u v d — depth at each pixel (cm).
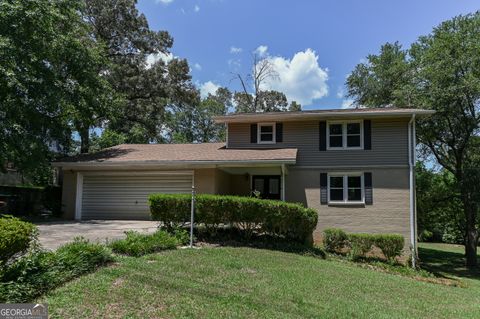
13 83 1405
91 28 2378
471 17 1930
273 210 1218
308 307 645
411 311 719
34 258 584
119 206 1730
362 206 1591
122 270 686
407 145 1588
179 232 1134
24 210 1797
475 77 1800
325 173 1655
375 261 1354
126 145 2092
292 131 1731
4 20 1445
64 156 1916
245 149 1738
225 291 666
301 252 1202
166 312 526
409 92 1966
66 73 1808
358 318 624
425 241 3241
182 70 3188
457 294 982
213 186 1616
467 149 2219
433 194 2242
